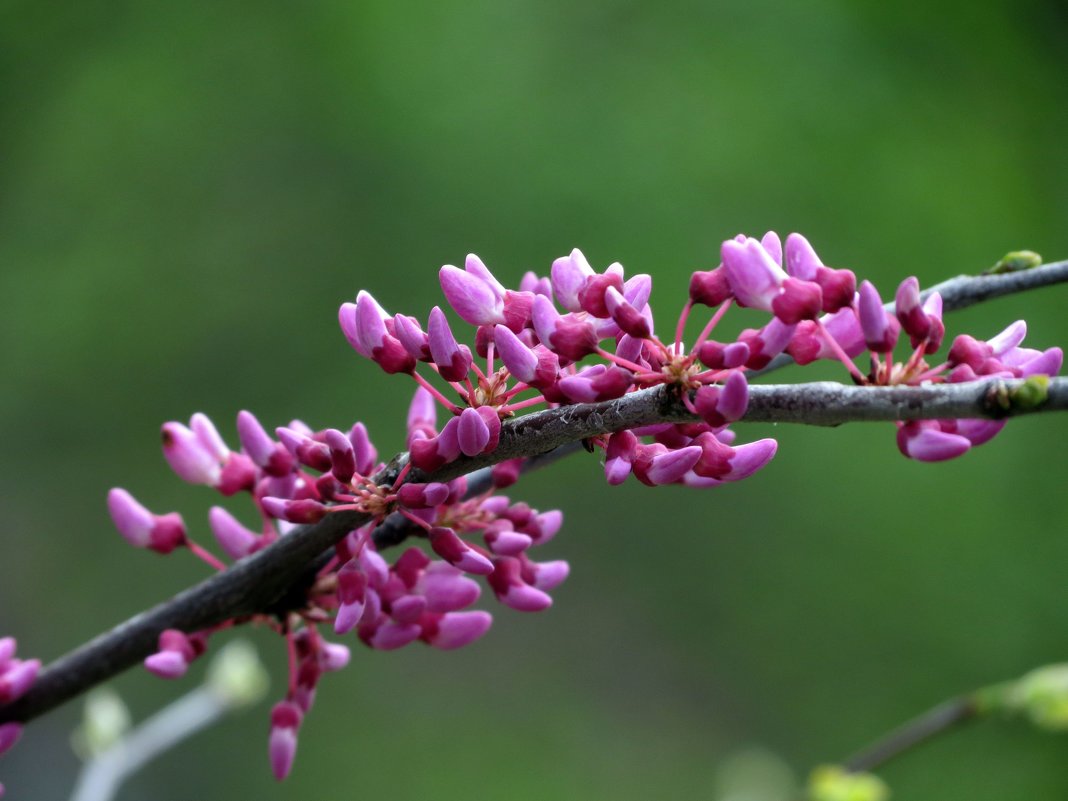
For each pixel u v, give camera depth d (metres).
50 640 9.12
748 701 9.57
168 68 11.12
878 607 9.69
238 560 2.24
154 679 8.60
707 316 9.30
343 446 1.83
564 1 11.09
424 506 1.82
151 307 10.27
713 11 11.06
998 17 11.60
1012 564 9.73
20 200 10.76
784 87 10.74
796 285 1.68
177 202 10.65
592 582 9.88
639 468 1.75
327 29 11.06
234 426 9.91
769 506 10.02
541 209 10.09
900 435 1.67
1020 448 10.19
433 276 10.09
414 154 10.46
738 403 1.60
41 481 9.71
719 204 10.12
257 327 10.19
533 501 9.82
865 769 3.33
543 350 1.78
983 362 1.73
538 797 9.10
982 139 10.92
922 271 10.12
